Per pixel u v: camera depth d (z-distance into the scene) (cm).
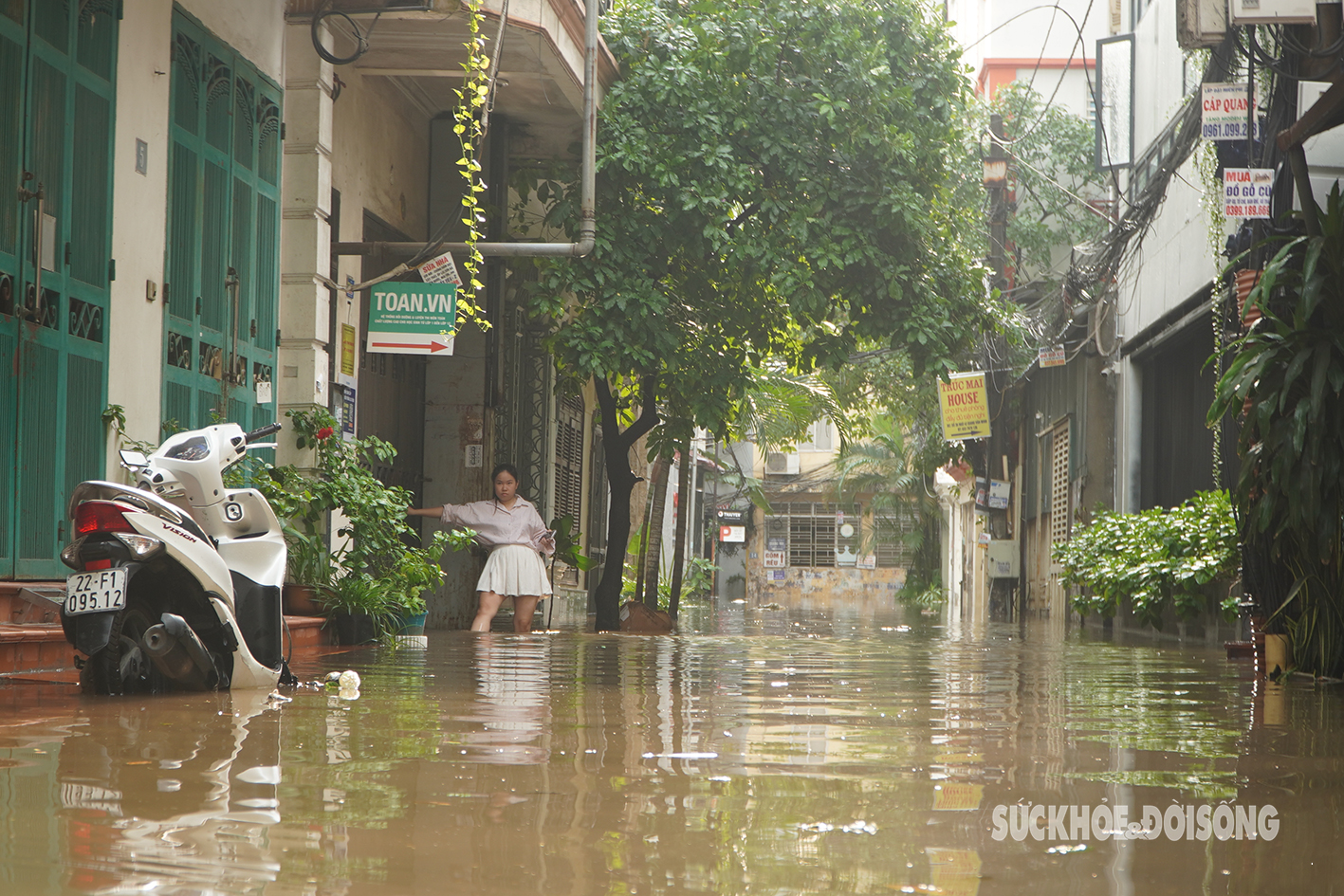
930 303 1380
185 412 897
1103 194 2259
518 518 1285
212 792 314
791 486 5081
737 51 1318
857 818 297
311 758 376
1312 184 1073
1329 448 786
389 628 1086
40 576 723
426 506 1455
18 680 603
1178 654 1072
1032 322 2061
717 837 273
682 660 899
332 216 1184
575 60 1209
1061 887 236
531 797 316
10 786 318
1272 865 256
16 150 704
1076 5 2500
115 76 805
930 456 2927
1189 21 920
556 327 1641
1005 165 2227
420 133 1434
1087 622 1936
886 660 947
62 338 746
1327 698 652
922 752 416
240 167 988
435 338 1136
